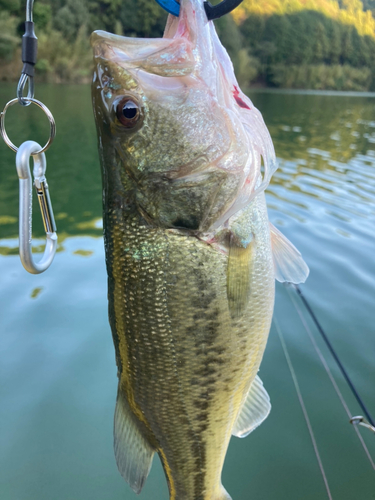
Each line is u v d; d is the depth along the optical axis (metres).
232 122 0.18
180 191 0.18
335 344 0.52
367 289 0.64
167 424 0.20
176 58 0.18
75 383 0.46
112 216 0.19
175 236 0.18
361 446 0.39
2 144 1.60
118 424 0.21
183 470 0.21
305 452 0.38
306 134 2.22
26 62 0.16
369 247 0.78
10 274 0.66
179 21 0.18
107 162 0.18
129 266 0.18
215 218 0.18
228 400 0.20
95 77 0.18
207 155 0.18
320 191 1.13
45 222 0.19
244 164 0.18
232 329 0.19
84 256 0.73
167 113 0.18
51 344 0.51
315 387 0.45
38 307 0.57
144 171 0.18
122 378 0.20
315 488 0.35
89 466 0.38
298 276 0.21
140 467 0.21
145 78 0.18
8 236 0.81
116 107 0.18
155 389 0.19
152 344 0.19
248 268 0.19
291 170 1.36
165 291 0.18
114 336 0.20
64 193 1.14
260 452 0.38
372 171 1.40
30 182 0.16
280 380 0.46
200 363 0.18
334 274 0.68
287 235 0.83
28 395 0.44
